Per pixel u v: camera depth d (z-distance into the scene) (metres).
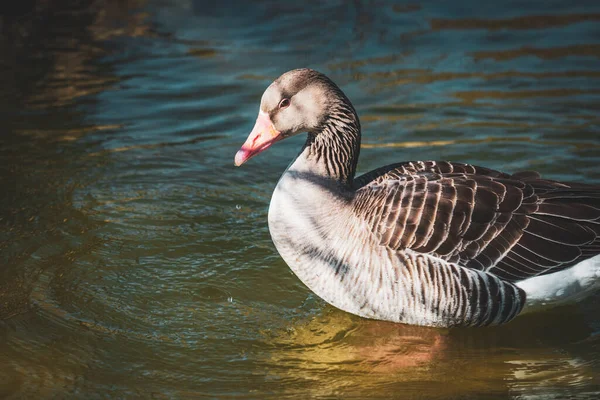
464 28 22.41
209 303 11.42
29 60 20.17
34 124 16.94
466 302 10.20
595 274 10.45
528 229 10.32
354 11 23.81
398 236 10.02
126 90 18.62
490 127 16.48
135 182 14.82
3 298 11.27
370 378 9.88
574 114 16.89
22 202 13.91
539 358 10.33
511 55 20.44
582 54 20.28
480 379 9.88
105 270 12.08
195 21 23.20
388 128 16.59
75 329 10.65
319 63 20.09
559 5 23.94
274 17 23.41
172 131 16.81
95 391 9.46
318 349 10.48
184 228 13.39
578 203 10.61
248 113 17.55
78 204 13.94
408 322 10.55
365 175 11.26
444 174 10.73
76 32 22.12
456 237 10.12
